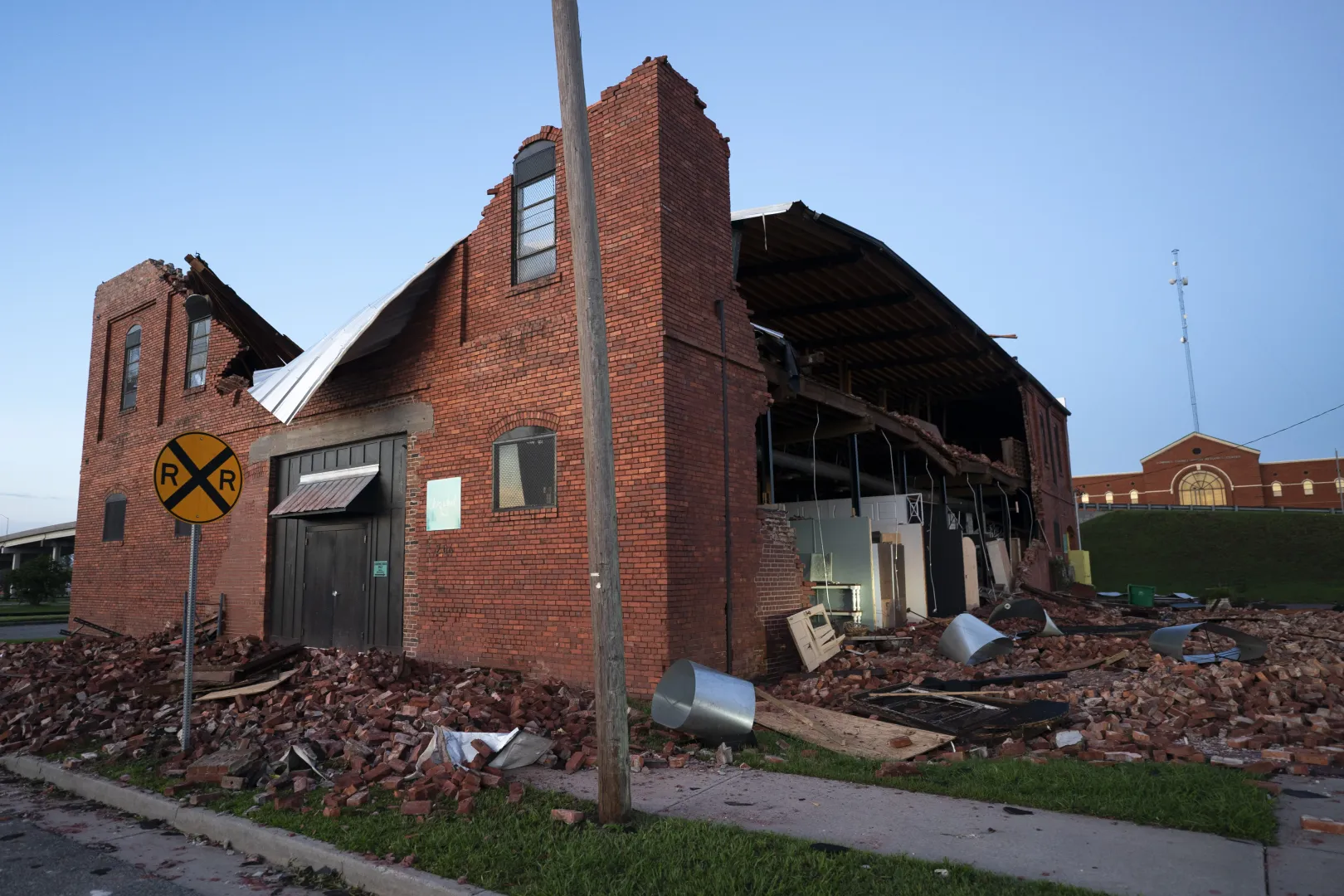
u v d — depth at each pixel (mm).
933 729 7594
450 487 11891
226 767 6734
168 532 17828
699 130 11250
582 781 6449
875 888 4125
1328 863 4367
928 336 20984
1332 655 11531
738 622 10555
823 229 14188
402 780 6344
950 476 24672
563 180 11281
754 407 11570
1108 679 10242
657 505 9633
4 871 5109
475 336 11953
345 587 13438
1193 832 4930
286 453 14914
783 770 6691
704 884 4242
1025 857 4562
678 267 10359
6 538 77562
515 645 10711
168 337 18969
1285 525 56844
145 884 4875
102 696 10203
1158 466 87125
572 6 5664
